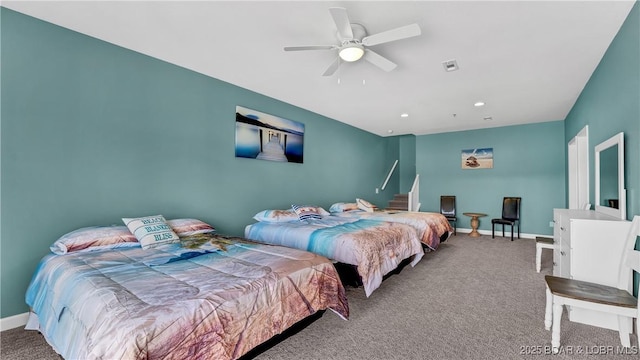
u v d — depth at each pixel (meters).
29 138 2.29
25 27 2.28
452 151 6.98
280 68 3.24
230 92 3.73
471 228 6.69
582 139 4.22
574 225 2.31
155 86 3.03
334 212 4.98
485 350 1.93
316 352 1.90
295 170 4.70
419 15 2.17
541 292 2.95
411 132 6.98
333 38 2.55
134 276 1.65
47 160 2.37
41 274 2.01
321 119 5.25
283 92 4.04
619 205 2.37
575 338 2.05
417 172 7.48
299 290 1.84
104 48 2.68
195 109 3.37
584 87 3.71
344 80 3.56
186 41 2.66
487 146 6.54
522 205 6.15
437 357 1.85
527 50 2.72
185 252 2.19
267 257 2.09
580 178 4.21
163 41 2.67
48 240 2.37
